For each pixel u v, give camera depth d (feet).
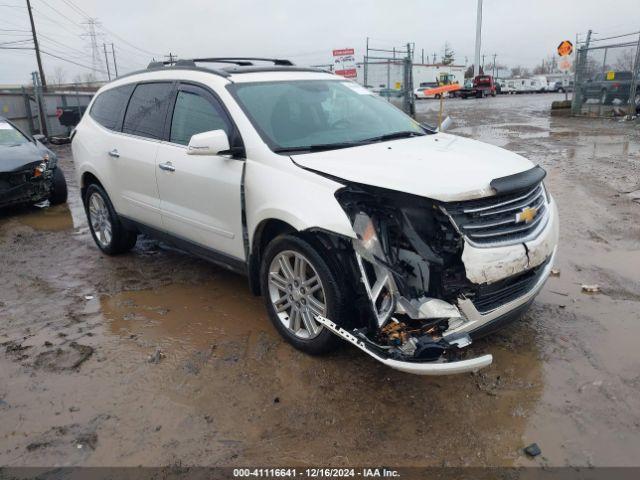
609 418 9.99
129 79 18.39
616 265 17.10
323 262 11.17
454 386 11.10
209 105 14.33
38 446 9.83
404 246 10.71
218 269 18.26
